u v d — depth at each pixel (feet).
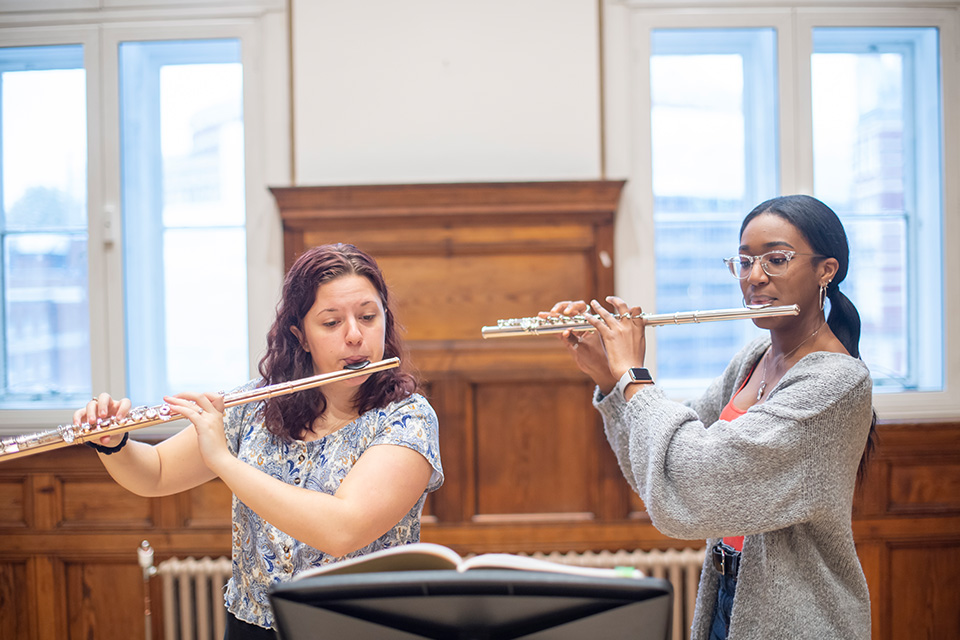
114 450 4.33
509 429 8.18
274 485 3.77
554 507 8.20
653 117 8.70
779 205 4.45
